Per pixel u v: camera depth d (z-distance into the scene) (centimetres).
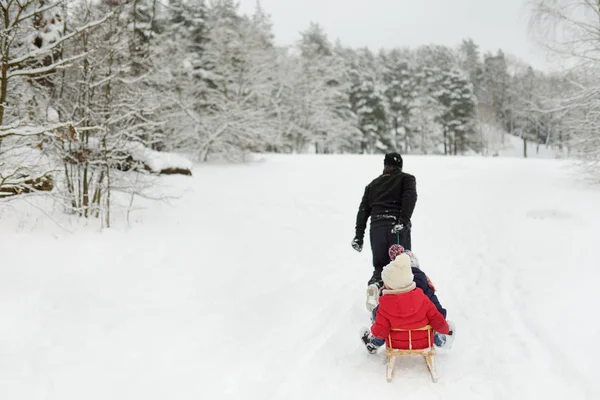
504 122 7475
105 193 741
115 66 736
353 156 2228
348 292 585
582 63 1242
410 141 5744
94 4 690
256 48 2367
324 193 1217
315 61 4166
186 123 1812
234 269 634
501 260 680
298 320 496
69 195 665
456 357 401
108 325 444
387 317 365
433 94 5731
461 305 522
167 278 566
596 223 779
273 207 1058
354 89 5019
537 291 525
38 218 654
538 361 378
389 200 469
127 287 525
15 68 573
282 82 3275
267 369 388
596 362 359
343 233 911
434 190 1298
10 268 500
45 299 456
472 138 5653
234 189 1211
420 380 366
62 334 414
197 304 514
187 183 1221
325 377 374
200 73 2095
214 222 859
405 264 364
